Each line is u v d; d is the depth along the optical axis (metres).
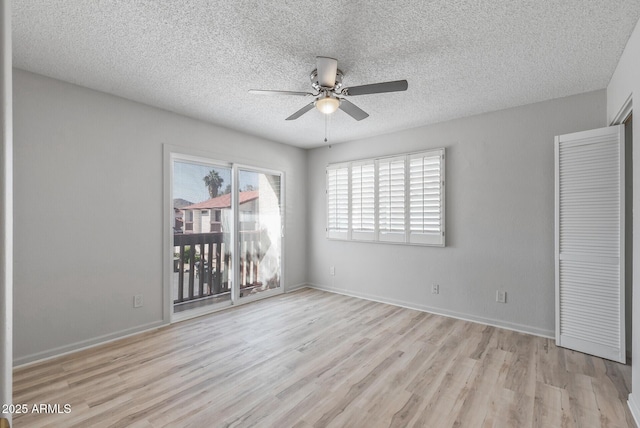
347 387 2.19
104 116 2.92
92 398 2.06
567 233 2.79
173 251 3.49
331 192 4.82
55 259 2.64
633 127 1.98
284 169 4.80
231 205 4.10
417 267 3.96
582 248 2.70
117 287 3.00
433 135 3.82
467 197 3.56
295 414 1.91
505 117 3.32
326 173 4.90
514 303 3.26
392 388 2.18
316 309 3.96
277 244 4.72
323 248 4.99
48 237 2.61
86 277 2.81
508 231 3.30
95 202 2.87
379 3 1.74
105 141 2.93
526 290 3.19
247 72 2.55
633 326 1.94
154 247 3.28
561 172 2.82
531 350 2.76
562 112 3.01
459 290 3.63
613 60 2.34
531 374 2.35
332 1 1.72
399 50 2.21
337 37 2.06
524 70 2.49
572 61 2.36
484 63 2.38
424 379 2.29
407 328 3.29
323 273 4.99
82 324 2.78
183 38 2.08
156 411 1.93
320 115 3.52
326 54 2.26
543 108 3.11
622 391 2.13
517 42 2.11
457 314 3.64
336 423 1.83
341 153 4.75
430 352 2.72
